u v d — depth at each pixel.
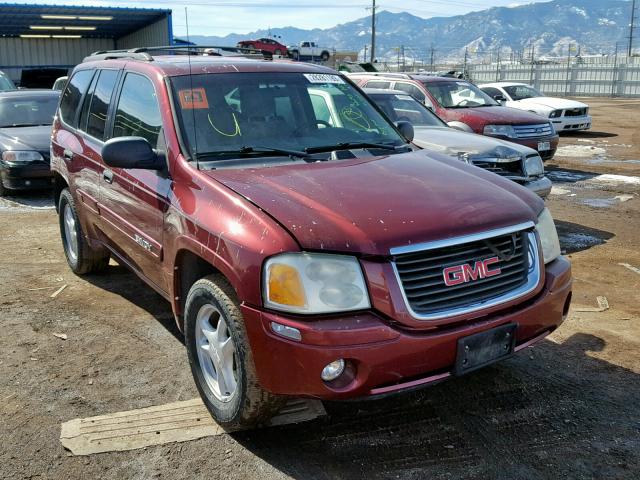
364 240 2.77
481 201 3.18
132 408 3.50
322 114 4.20
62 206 5.73
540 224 3.40
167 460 3.04
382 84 11.40
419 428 3.30
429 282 2.83
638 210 8.58
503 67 44.84
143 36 27.75
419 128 8.22
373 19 57.88
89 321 4.72
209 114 3.83
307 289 2.73
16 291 5.35
